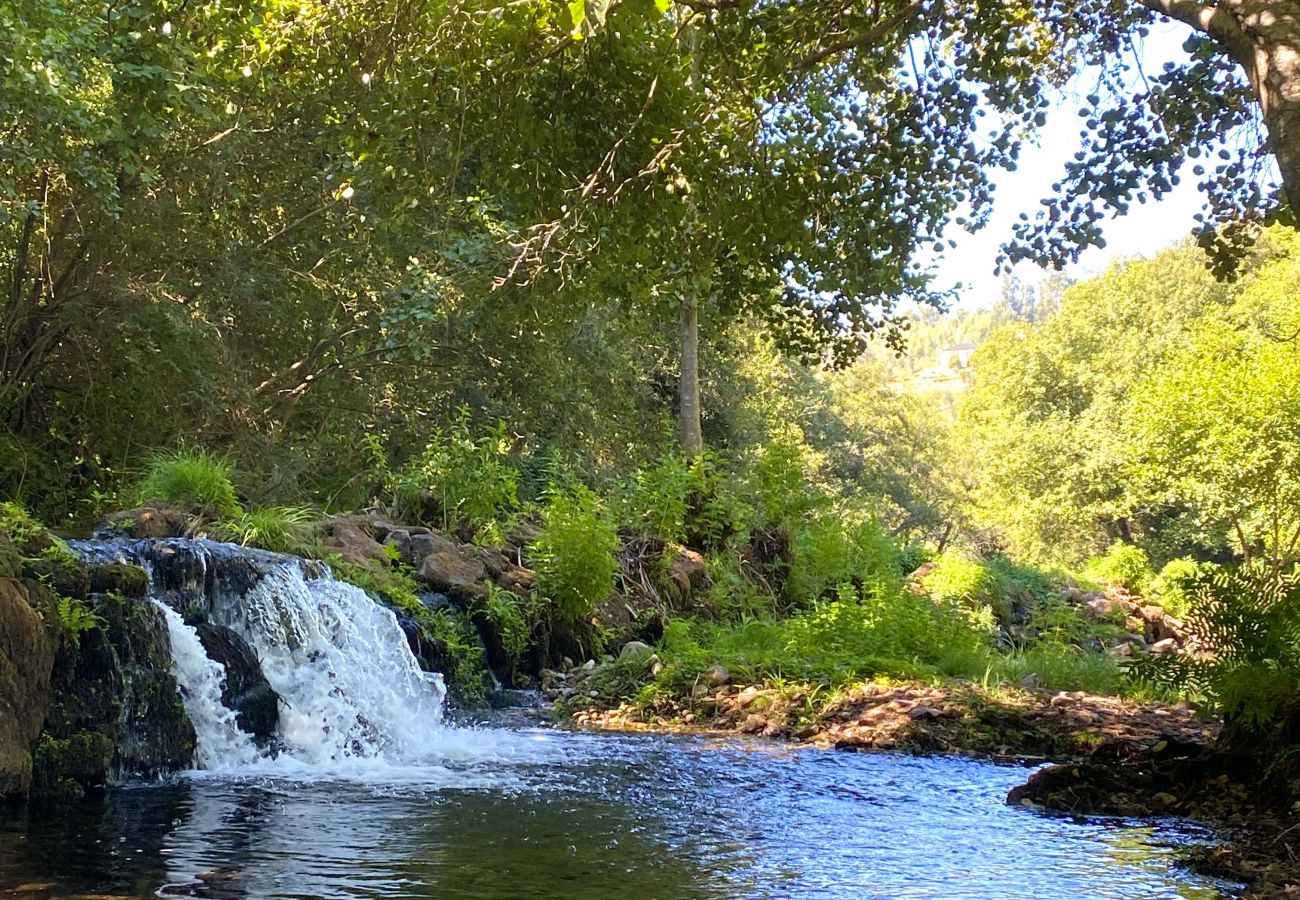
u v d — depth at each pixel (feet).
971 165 33.45
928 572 74.43
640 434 76.54
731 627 48.55
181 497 36.81
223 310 54.08
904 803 21.52
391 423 67.05
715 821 19.40
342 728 27.58
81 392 51.03
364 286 58.85
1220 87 32.24
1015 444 156.66
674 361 87.10
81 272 49.90
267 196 55.98
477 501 47.37
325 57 33.06
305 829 17.85
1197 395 98.17
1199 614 23.49
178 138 49.24
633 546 51.47
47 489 47.78
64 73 37.14
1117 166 32.99
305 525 37.35
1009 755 28.43
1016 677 39.19
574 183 32.17
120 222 47.73
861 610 42.93
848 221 34.55
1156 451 101.96
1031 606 71.87
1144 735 29.63
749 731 31.99
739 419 91.50
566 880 15.02
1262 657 22.33
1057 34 33.55
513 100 31.07
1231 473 94.84
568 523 42.80
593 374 69.56
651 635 46.32
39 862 15.25
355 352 60.23
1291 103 17.57
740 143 32.37
